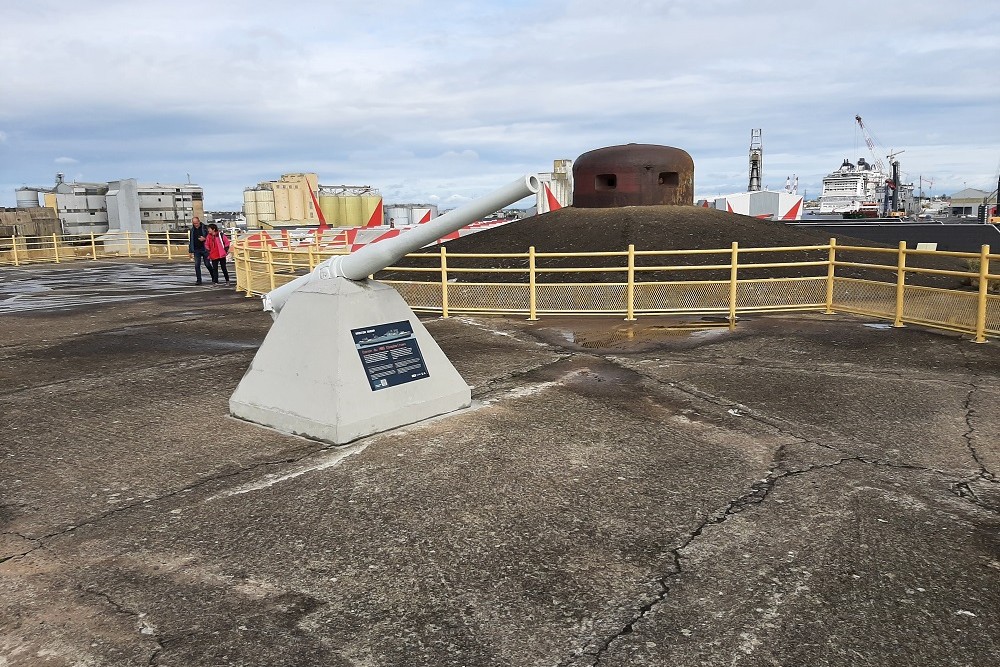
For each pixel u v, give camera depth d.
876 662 2.63
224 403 6.32
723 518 3.86
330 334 5.24
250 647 2.74
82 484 4.45
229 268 25.56
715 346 8.65
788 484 4.32
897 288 9.65
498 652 2.71
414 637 2.80
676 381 6.95
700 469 4.59
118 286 18.70
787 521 3.82
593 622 2.90
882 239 37.00
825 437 5.21
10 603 3.06
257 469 4.64
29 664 2.63
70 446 5.18
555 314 11.07
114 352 8.94
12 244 28.83
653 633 2.82
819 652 2.69
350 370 5.22
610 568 3.33
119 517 3.95
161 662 2.65
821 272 12.92
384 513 3.95
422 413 5.64
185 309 13.36
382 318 5.53
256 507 4.05
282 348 5.54
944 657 2.66
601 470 4.57
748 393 6.47
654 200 15.59
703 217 14.88
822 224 53.81
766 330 9.59
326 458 4.82
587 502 4.08
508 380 7.06
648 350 8.52
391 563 3.40
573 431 5.38
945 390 6.42
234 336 10.12
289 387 5.43
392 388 5.45
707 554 3.46
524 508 4.00
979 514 3.89
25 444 5.24
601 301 10.88
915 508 3.97
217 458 4.88
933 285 12.78
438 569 3.34
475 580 3.23
